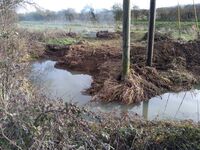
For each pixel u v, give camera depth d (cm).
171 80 916
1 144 319
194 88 895
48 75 1062
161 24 1939
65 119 363
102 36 1844
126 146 414
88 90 866
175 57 1060
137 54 1091
